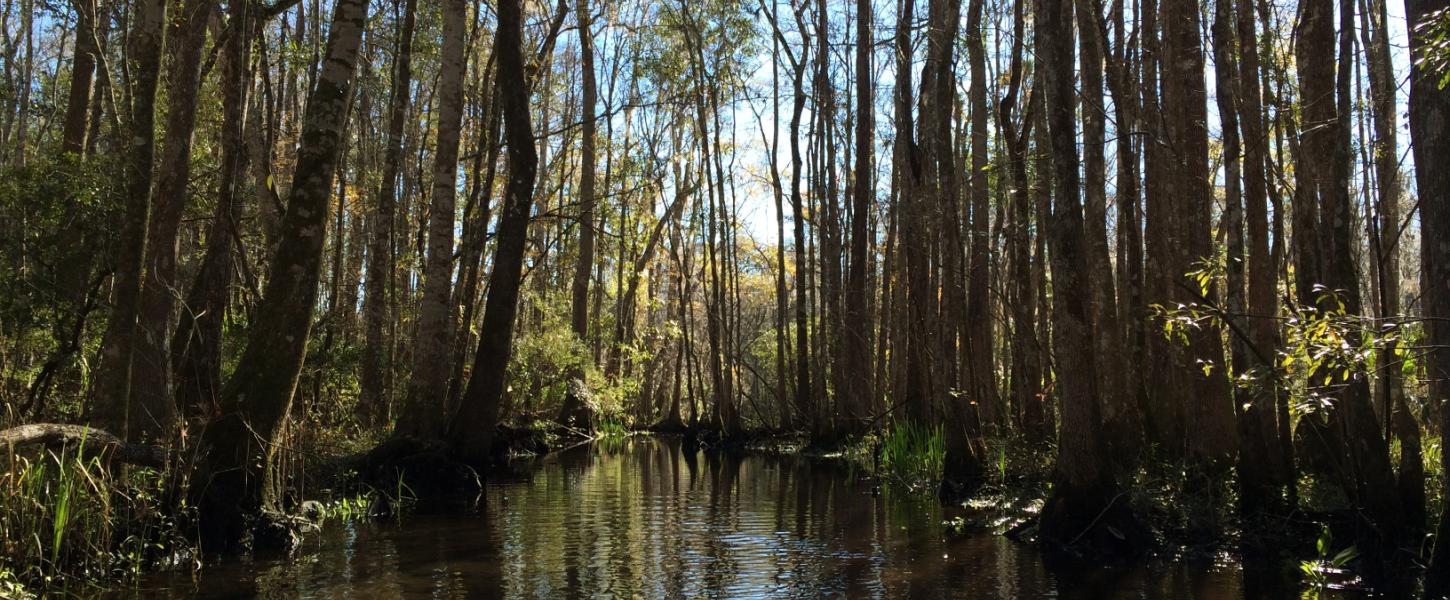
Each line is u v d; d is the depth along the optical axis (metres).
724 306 32.38
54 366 12.85
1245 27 11.16
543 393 31.00
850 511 12.88
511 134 17.70
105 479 8.05
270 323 9.42
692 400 37.31
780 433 30.00
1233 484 10.47
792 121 28.47
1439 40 5.73
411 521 11.70
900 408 21.50
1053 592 7.78
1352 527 9.27
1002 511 12.02
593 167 31.75
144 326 11.16
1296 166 10.83
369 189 28.14
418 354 16.66
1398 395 9.69
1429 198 6.95
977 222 18.47
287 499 10.41
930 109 17.62
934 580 8.23
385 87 26.08
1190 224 11.39
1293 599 7.57
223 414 9.20
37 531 7.41
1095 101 12.13
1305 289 10.10
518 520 11.88
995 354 30.92
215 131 20.34
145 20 9.57
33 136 26.39
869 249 30.64
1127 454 11.45
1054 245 9.91
